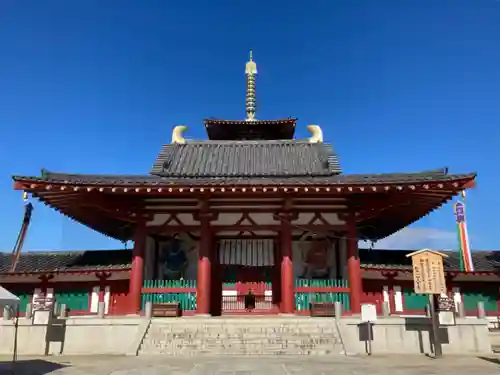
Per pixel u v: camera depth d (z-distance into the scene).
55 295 25.66
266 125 33.56
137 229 20.41
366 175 19.12
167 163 24.05
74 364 13.81
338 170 22.69
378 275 25.81
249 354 15.10
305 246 22.14
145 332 16.67
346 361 13.81
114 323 17.28
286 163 24.62
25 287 25.89
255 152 26.39
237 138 34.78
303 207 20.70
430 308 16.59
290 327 16.91
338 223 20.59
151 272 21.41
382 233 28.52
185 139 27.48
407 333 16.69
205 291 19.34
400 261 27.02
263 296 24.36
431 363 13.62
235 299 24.30
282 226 20.44
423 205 21.48
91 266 25.72
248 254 21.97
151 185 17.66
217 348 15.48
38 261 27.64
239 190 17.66
